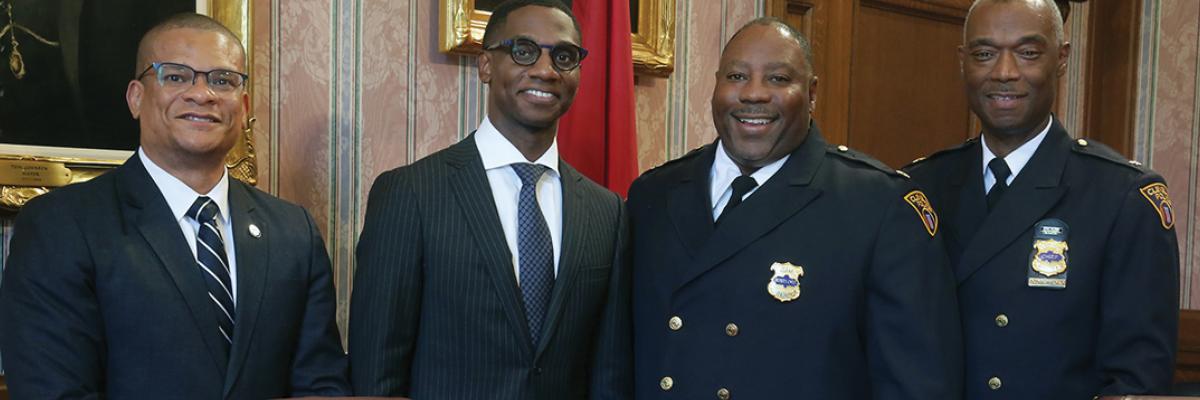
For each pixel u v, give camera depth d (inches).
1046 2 85.6
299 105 104.4
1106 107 178.5
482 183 80.9
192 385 75.0
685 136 132.7
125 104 95.6
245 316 77.7
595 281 83.0
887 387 78.2
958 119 166.6
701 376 80.3
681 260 83.0
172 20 78.9
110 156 94.9
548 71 79.9
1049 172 85.5
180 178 78.7
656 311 83.8
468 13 111.9
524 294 79.9
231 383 76.1
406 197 79.9
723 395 79.3
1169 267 82.0
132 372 74.1
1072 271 82.6
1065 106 176.2
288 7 103.4
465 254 78.6
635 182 91.4
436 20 113.4
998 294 83.9
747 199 82.1
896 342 78.1
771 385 78.9
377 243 79.5
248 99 98.0
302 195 105.2
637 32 125.5
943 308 80.0
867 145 152.8
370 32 108.9
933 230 81.6
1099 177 84.7
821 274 79.6
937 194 90.7
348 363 84.0
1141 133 176.6
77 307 73.2
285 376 81.0
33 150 90.6
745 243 80.7
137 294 74.5
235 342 76.9
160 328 74.7
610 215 86.2
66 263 73.4
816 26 144.5
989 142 88.7
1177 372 157.2
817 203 81.5
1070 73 176.6
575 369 83.4
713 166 86.3
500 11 83.2
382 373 78.0
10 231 91.6
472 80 116.6
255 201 83.0
